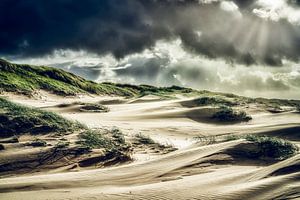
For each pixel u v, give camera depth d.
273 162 20.70
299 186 14.45
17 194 15.77
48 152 23.14
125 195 15.07
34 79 64.94
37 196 15.39
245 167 19.66
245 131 33.03
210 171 18.95
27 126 27.58
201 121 39.59
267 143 22.92
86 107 44.69
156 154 25.12
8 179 18.31
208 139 28.67
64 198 15.04
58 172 20.81
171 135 32.12
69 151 23.50
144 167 19.92
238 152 21.78
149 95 64.38
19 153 22.67
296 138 28.59
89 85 77.62
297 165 16.64
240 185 15.35
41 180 17.81
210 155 21.27
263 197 14.00
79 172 19.67
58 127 28.20
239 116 40.97
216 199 14.18
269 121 40.12
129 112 43.81
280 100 59.41
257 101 52.53
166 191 15.23
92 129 29.52
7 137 25.91
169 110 44.88
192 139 30.47
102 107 45.94
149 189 15.62
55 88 63.84
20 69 67.81
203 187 15.48
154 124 36.41
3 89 53.44
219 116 40.75
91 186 17.02
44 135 26.64
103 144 25.73
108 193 15.45
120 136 28.28
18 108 30.88
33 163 21.72
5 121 27.58
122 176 18.52
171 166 19.89
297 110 46.00
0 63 65.25
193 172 18.84
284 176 15.45
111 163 22.72
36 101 52.41
